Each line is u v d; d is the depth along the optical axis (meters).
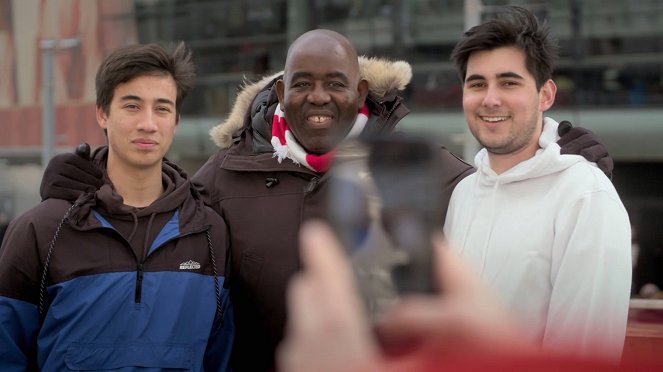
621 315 2.32
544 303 2.45
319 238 0.96
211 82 19.48
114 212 2.83
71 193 2.86
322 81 2.96
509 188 2.58
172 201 2.90
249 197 3.11
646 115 17.84
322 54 2.96
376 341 0.93
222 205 3.13
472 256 2.58
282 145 3.04
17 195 21.00
